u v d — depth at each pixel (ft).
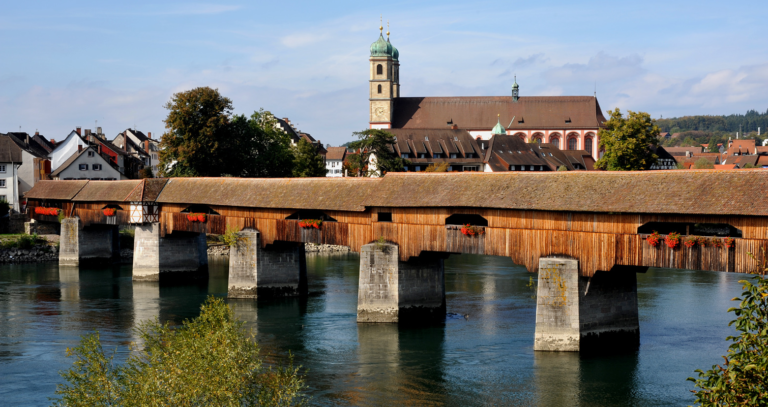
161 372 67.56
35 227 278.26
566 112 548.31
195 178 208.03
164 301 183.83
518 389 108.06
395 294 150.00
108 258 256.32
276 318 158.71
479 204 135.64
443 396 105.70
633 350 127.65
